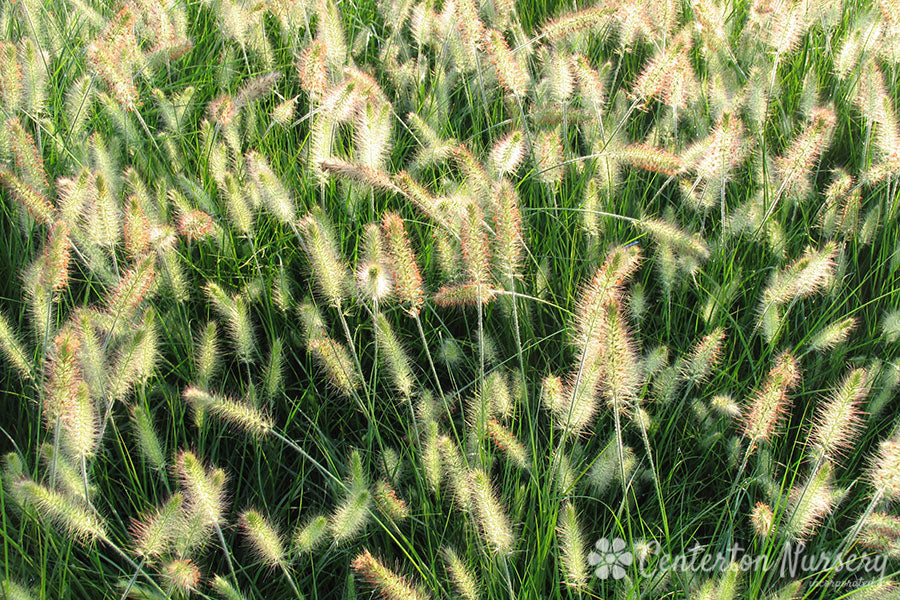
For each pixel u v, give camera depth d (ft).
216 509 8.68
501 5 17.52
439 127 16.16
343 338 12.63
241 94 14.12
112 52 13.76
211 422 11.27
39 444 10.38
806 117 15.80
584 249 13.71
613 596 9.87
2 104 13.66
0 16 18.10
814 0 16.79
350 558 10.00
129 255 12.10
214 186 14.38
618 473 10.43
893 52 17.03
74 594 9.29
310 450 11.53
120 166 14.78
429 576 9.52
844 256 13.53
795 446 11.43
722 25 17.22
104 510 10.34
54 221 11.28
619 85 18.49
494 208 10.96
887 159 13.25
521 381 11.31
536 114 14.93
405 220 13.65
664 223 12.09
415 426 10.51
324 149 12.67
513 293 10.25
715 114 15.88
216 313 12.85
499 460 11.22
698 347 10.95
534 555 9.67
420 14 16.81
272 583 10.10
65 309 12.33
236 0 16.14
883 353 12.40
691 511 10.96
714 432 11.23
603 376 9.11
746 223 13.56
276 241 13.65
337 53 15.97
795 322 12.78
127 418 11.25
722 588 8.21
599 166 14.14
